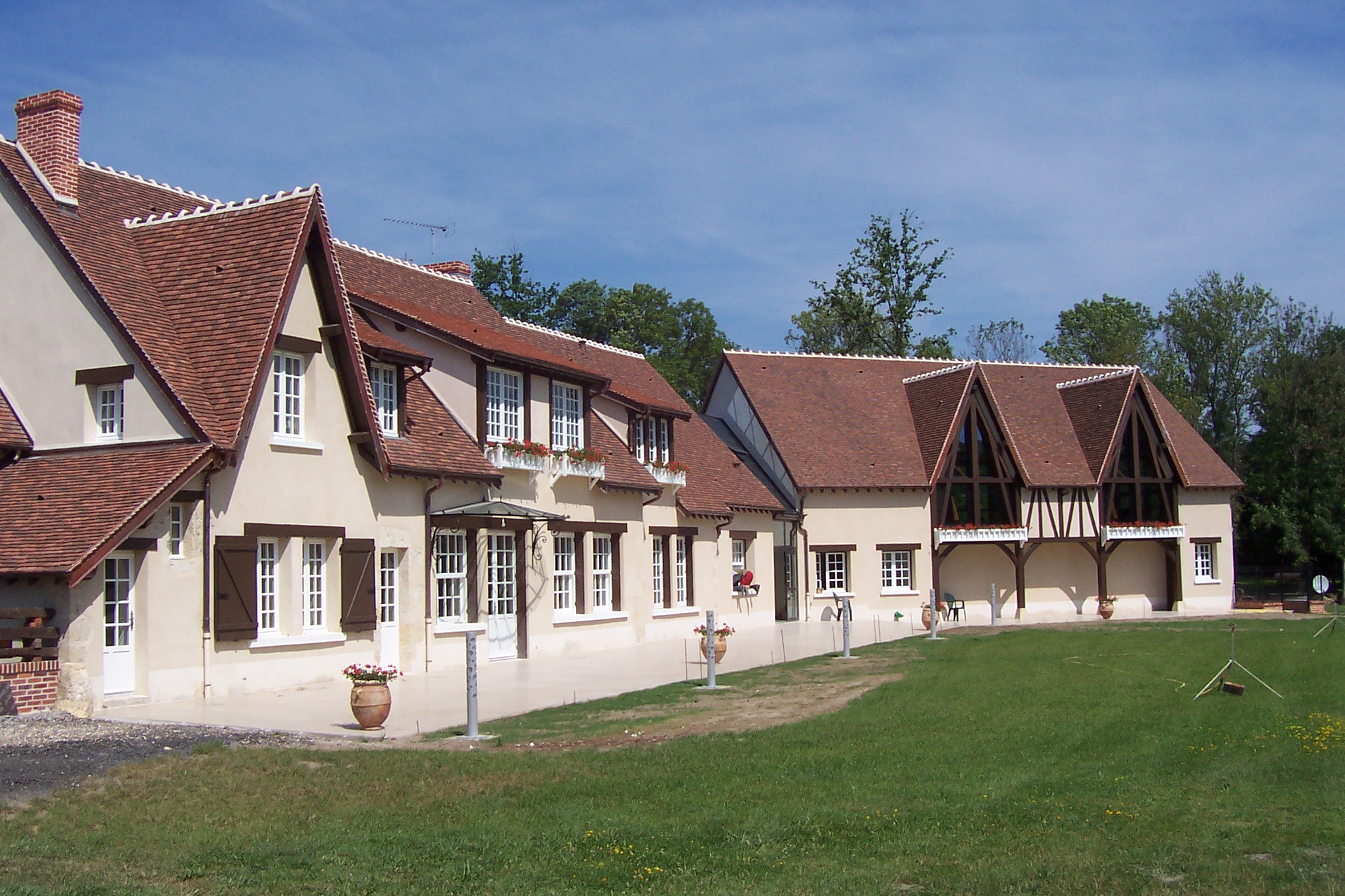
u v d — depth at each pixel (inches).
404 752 548.7
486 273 2329.0
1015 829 414.6
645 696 772.6
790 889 348.8
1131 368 1836.9
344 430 845.2
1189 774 497.0
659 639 1269.7
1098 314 3019.2
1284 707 676.1
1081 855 381.4
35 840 391.2
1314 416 2124.8
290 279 794.2
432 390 1003.9
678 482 1300.4
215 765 506.6
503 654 1015.6
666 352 2743.6
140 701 694.5
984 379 1739.7
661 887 352.8
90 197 847.1
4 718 621.0
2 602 669.9
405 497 904.9
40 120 809.5
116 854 377.4
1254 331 2511.1
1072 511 1770.4
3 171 774.5
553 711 702.5
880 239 2527.1
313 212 816.3
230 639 746.2
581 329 2728.8
